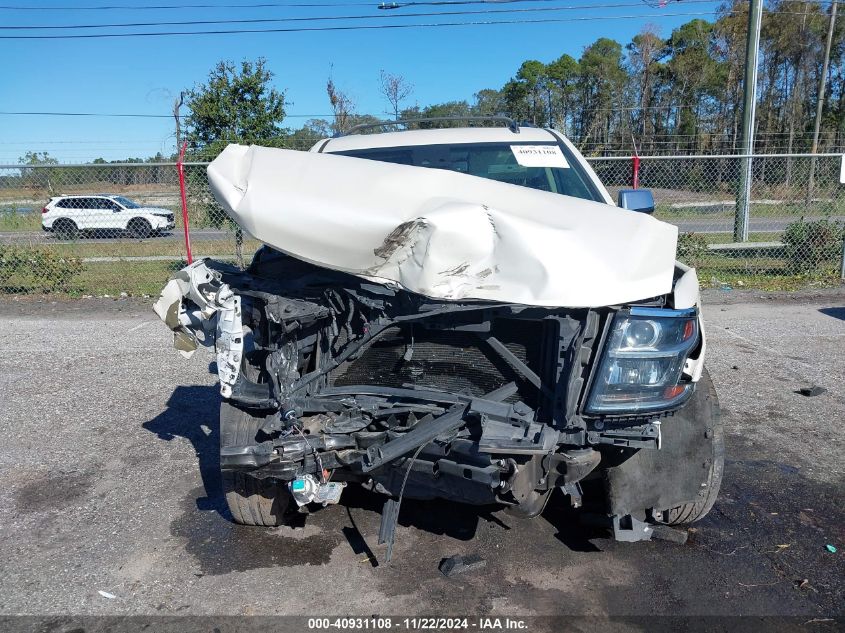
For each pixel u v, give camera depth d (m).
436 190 3.03
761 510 4.03
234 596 3.28
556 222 2.87
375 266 2.90
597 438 2.90
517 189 3.20
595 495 4.05
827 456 4.77
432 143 4.56
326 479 3.22
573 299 2.68
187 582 3.40
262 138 13.41
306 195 2.92
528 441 2.72
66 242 12.32
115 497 4.35
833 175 13.79
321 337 3.33
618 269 2.76
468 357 3.17
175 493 4.39
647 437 2.93
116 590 3.34
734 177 13.41
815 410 5.70
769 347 7.78
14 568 3.54
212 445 5.18
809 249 12.22
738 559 3.53
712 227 15.33
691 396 3.41
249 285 3.20
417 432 2.92
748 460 4.73
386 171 3.12
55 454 5.03
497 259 2.77
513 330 3.06
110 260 12.47
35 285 11.69
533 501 3.13
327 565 3.53
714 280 11.84
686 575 3.39
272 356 3.26
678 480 3.42
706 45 49.81
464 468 2.78
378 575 3.43
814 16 43.25
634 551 3.62
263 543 3.77
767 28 44.88
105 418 5.78
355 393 3.24
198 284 3.15
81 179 12.21
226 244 12.26
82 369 7.27
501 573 3.43
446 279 2.77
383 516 3.18
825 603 3.14
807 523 3.87
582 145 34.34
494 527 3.88
